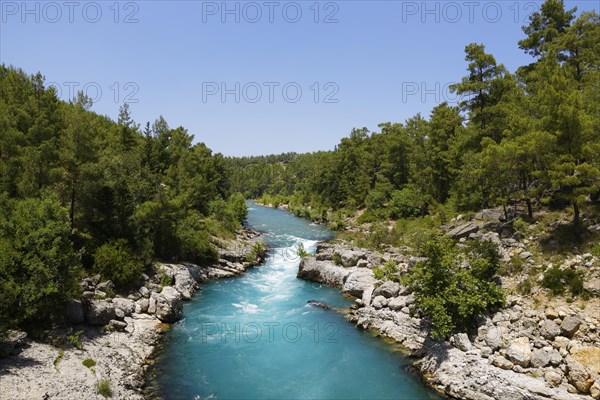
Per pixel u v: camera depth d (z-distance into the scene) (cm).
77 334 2244
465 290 2506
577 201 2575
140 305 2975
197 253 4328
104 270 3008
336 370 2312
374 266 3869
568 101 2672
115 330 2555
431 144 6569
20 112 3334
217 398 2017
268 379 2212
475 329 2345
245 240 6000
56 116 3756
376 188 8206
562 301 2273
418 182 6975
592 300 2197
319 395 2062
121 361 2233
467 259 2683
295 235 6950
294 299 3547
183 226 4344
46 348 2069
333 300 3512
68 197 3281
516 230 3170
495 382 1970
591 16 4294
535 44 4928
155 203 3881
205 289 3819
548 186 3334
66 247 2356
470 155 5025
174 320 2978
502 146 3158
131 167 4803
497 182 3450
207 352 2508
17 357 1920
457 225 4425
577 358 1906
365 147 10031
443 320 2319
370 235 5406
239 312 3212
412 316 2653
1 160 2927
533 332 2162
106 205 3334
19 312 2058
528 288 2433
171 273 3641
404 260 3862
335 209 9844
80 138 3225
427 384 2162
